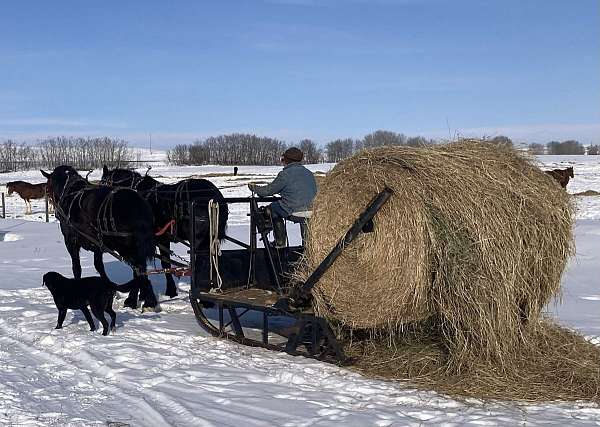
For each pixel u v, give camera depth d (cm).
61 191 1081
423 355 649
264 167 7025
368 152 636
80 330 867
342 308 655
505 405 552
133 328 871
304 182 793
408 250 590
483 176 608
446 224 581
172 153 9550
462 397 571
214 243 834
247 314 967
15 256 1623
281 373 650
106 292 834
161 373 669
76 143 10169
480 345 593
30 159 9319
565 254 646
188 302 1053
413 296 596
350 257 640
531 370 607
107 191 971
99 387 634
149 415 552
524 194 614
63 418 546
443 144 657
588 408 543
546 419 519
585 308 955
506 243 587
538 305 643
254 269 862
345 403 569
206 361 715
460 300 586
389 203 605
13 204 3741
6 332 873
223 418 534
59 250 1728
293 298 702
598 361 628
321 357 701
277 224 827
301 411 549
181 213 1005
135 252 962
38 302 1067
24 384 643
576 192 3597
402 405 561
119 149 9638
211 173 5662
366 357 680
